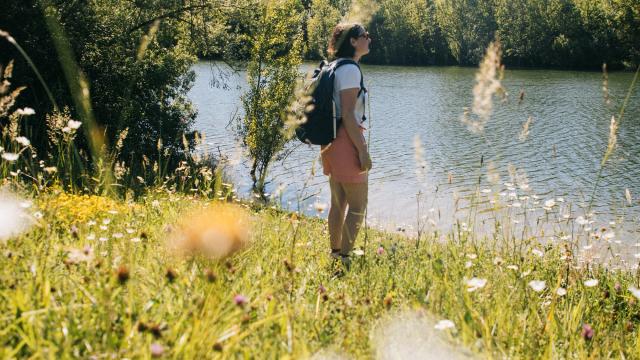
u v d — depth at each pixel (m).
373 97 44.56
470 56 79.56
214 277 2.22
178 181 7.07
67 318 2.11
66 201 4.56
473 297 3.17
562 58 72.19
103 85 16.80
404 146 26.53
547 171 21.75
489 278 3.64
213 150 20.89
